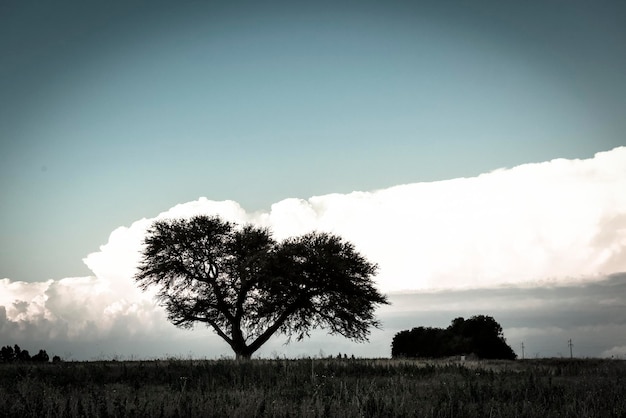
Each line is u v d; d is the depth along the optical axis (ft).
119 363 97.45
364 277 179.22
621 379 69.15
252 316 172.86
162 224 181.47
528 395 56.95
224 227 180.14
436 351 180.34
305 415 45.27
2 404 47.98
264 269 169.48
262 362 92.94
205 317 177.99
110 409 46.68
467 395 57.21
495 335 183.73
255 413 45.83
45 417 44.78
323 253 173.88
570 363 102.32
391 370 83.10
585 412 46.21
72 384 66.44
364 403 48.37
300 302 173.99
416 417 45.68
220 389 61.57
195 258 177.58
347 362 91.50
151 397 53.88
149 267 179.32
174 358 99.96
